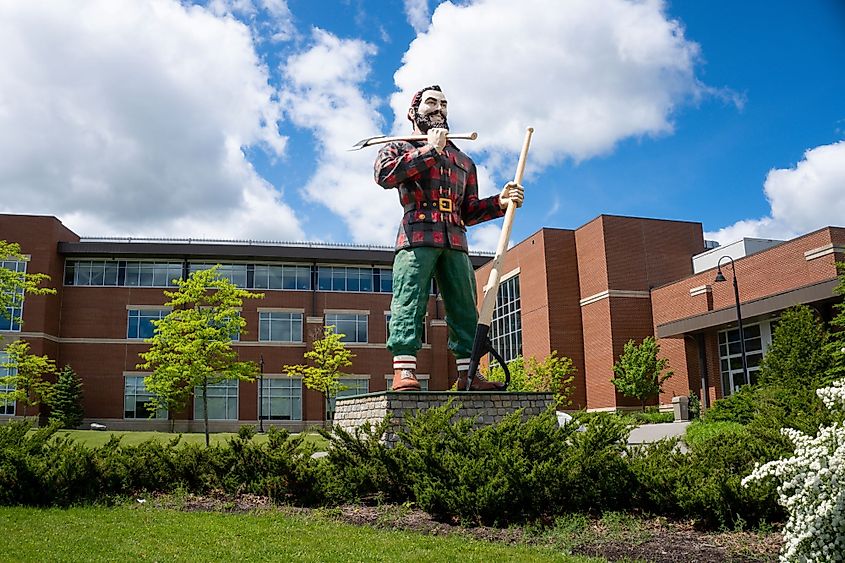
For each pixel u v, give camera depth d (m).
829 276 30.50
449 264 13.62
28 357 39.69
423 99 13.76
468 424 10.88
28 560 7.36
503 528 9.09
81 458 11.52
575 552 7.88
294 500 11.09
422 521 9.47
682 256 44.00
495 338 52.38
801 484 6.32
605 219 42.94
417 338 13.30
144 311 49.81
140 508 10.70
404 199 13.64
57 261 48.72
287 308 51.25
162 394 37.22
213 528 9.05
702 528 8.80
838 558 5.95
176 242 53.16
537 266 46.25
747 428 11.20
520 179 13.38
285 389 50.22
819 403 10.87
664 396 40.31
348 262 52.50
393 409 12.45
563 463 9.57
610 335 41.84
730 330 36.03
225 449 12.27
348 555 7.61
